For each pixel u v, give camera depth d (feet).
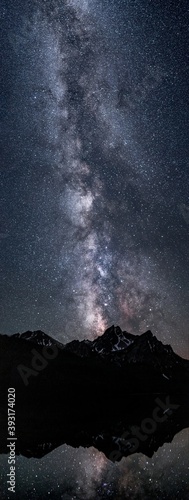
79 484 139.13
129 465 165.78
